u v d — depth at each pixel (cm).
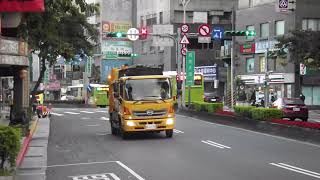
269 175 1783
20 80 3481
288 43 5172
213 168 1944
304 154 2336
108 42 10112
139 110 3059
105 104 8481
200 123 4197
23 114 3406
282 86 7250
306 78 7138
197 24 9381
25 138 3016
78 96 10356
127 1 10881
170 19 9381
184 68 5447
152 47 9831
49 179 1794
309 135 2856
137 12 10412
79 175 1862
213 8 9594
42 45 4031
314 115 5812
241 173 1825
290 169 1909
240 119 3759
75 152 2548
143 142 2917
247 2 8012
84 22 4766
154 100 3072
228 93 8100
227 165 2017
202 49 9506
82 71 11769
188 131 3503
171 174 1827
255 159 2178
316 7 7194
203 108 4738
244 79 7850
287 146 2648
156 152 2459
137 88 3089
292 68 7112
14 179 1706
